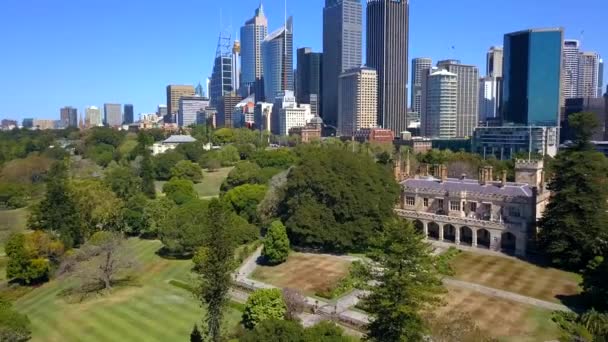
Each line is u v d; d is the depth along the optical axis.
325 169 144.75
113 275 126.94
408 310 65.12
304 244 146.25
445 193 146.88
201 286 78.50
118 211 168.50
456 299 99.31
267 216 160.25
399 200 158.12
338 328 67.75
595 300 92.88
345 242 137.38
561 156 124.38
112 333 90.81
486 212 139.75
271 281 117.12
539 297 99.75
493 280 110.12
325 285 112.38
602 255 104.81
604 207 116.50
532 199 130.88
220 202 156.00
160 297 110.00
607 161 125.69
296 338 63.88
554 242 118.19
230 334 85.38
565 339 74.25
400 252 67.06
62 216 152.12
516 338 81.75
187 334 89.25
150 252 148.50
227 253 78.12
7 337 83.69
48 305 107.56
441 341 69.56
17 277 123.88
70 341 88.12
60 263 130.25
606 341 72.31
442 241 142.50
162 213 163.75
